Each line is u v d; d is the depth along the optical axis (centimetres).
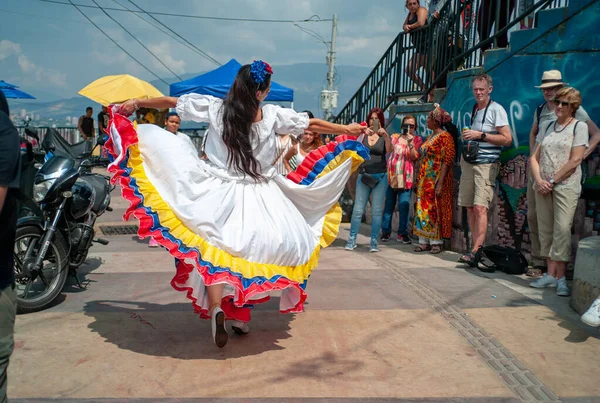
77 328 433
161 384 340
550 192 545
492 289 552
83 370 358
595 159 575
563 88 532
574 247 596
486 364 375
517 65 646
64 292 531
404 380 350
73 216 506
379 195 747
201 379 348
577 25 601
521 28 730
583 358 386
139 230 355
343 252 754
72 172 488
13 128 233
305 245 395
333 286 562
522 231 642
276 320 458
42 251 466
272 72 374
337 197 436
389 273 621
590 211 583
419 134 882
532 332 434
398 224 894
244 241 363
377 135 743
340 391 334
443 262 684
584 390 340
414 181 855
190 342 408
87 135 1814
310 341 412
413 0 975
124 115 398
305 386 340
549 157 541
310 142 709
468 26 794
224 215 368
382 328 440
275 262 377
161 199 368
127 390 332
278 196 398
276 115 384
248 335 424
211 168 387
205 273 349
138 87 1318
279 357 383
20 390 330
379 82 1088
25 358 375
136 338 414
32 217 470
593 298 453
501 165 661
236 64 1047
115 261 669
